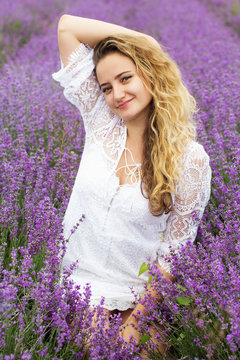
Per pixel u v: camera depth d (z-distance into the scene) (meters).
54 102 4.25
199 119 3.63
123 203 2.30
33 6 10.85
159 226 2.40
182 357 1.95
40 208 2.44
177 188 2.37
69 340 1.96
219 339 1.86
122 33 2.25
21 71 5.99
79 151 3.68
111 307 2.32
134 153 2.37
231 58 6.13
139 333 2.17
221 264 2.14
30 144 3.74
